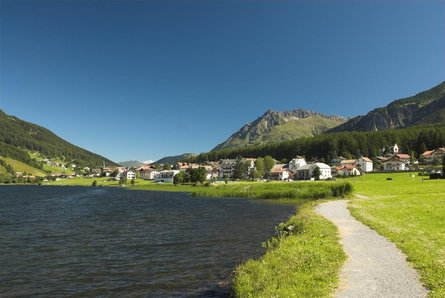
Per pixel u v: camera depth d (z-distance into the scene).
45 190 163.75
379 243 19.75
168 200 83.31
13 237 31.33
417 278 13.09
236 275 16.05
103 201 82.00
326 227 26.02
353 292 11.88
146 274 19.00
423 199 40.88
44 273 19.52
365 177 141.75
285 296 11.80
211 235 31.20
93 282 17.73
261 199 79.06
